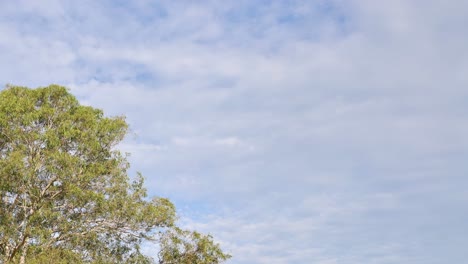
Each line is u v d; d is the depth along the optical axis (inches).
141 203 1338.6
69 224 1240.2
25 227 1213.7
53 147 1256.2
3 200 1245.7
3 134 1266.0
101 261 1274.6
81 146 1269.7
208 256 1374.3
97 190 1306.6
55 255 1165.1
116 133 1339.8
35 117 1270.9
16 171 1190.9
